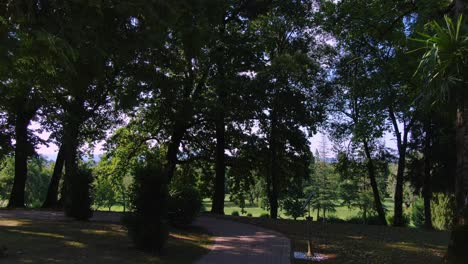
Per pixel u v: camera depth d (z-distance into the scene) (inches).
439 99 320.5
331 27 827.4
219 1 466.0
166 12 339.3
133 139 1186.0
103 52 318.0
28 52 262.8
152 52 604.7
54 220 588.7
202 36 449.7
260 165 1125.1
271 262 386.6
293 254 432.8
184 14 414.6
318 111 1016.9
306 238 539.5
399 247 491.2
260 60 958.4
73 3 272.8
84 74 346.6
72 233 459.5
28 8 254.1
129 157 1206.9
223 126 1019.9
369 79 873.5
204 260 384.5
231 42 908.6
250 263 379.6
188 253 408.8
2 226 493.7
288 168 1095.0
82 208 607.8
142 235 391.9
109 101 938.7
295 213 919.0
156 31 346.0
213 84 916.0
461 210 362.9
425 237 587.5
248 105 904.9
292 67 900.0
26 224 524.7
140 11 318.7
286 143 1029.8
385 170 1218.6
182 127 1051.3
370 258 426.6
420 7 550.6
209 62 895.7
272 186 1090.1
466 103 333.1
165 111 938.7
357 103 1091.3
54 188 991.0
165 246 426.9
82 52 309.6
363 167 1251.8
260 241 502.9
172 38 550.9
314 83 1035.9
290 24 1077.8
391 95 815.1
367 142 1164.5
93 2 270.8
